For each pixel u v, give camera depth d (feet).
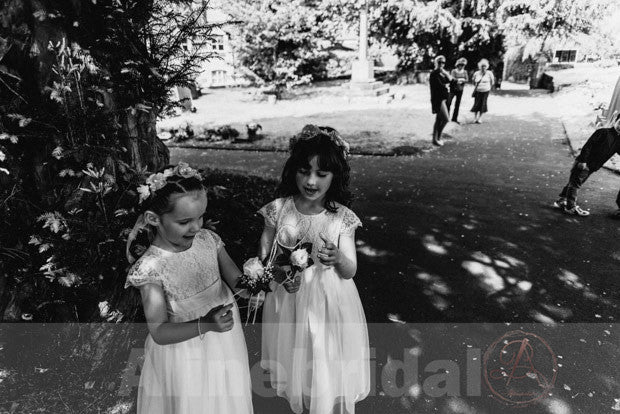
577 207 18.22
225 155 29.60
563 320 11.31
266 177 22.62
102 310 8.89
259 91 55.26
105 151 8.53
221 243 6.88
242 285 6.33
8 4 7.23
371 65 58.44
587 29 52.75
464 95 54.29
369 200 20.57
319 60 67.67
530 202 19.76
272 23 50.39
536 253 14.96
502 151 29.07
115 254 8.86
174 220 5.57
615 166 24.07
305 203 7.31
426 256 14.92
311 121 41.04
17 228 7.81
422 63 65.62
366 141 32.71
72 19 8.38
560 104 44.27
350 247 7.19
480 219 17.99
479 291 12.73
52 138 7.93
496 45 57.57
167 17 10.36
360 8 56.18
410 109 46.11
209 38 10.52
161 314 5.85
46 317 8.25
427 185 22.58
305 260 6.31
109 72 9.30
